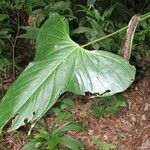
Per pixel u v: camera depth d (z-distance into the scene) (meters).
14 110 1.05
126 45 1.23
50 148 2.83
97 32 3.36
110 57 1.15
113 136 3.78
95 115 3.90
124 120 3.95
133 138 3.78
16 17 4.11
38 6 3.78
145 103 4.14
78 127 3.14
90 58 1.15
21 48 4.31
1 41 3.74
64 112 3.75
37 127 3.56
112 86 1.10
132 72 1.12
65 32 1.27
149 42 4.27
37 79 1.11
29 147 3.02
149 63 4.38
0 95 3.90
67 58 1.16
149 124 3.92
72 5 4.03
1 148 3.51
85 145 3.63
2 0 3.70
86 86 1.10
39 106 1.06
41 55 1.19
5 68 3.96
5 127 3.61
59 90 1.09
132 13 4.28
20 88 1.09
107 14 3.70
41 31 1.27
